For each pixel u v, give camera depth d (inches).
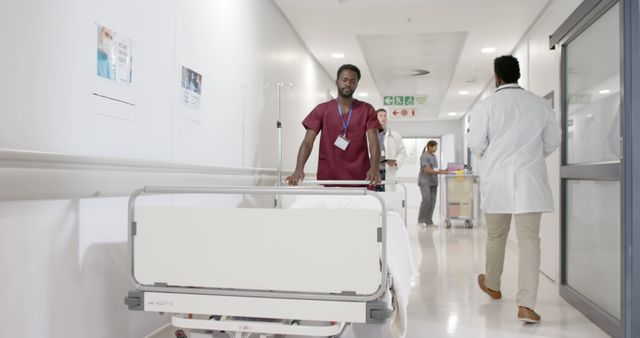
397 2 196.4
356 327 110.0
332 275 65.6
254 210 67.6
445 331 114.7
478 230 338.0
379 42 264.7
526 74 235.1
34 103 67.7
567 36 151.5
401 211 150.5
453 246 257.3
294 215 66.5
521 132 127.0
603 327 115.4
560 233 154.0
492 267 143.6
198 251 69.3
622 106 105.8
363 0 199.0
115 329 87.8
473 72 329.4
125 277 90.5
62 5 73.1
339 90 141.6
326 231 65.7
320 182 137.5
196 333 73.0
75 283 77.0
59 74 72.4
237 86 150.9
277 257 67.1
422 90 410.6
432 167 365.7
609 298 119.6
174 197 108.0
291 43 226.7
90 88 79.4
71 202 75.8
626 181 104.6
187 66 114.8
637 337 102.7
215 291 68.4
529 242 122.7
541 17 204.5
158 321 103.3
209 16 128.3
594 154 131.0
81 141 77.2
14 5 64.4
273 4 193.6
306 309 66.1
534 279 120.7
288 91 220.7
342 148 143.3
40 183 67.1
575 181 146.0
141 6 94.6
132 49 91.4
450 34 249.3
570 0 159.6
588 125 135.6
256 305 67.4
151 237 70.7
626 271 104.0
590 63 134.8
